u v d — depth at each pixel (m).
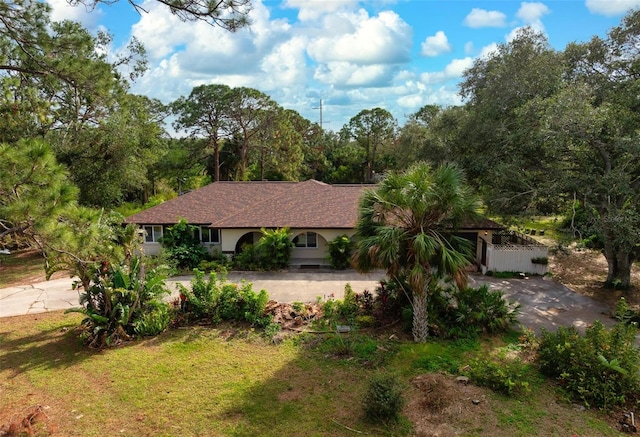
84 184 26.30
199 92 47.59
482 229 21.27
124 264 14.07
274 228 22.34
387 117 59.34
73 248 9.73
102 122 24.92
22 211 8.48
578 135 16.20
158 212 24.16
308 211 23.36
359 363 11.86
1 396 10.38
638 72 17.95
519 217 18.86
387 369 11.49
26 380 11.12
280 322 14.47
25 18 12.06
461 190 12.01
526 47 19.69
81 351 12.83
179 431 8.98
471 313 13.69
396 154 46.69
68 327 14.68
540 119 17.19
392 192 11.84
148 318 13.84
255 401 10.07
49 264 11.88
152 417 9.49
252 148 52.94
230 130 50.59
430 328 13.47
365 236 12.98
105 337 13.09
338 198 24.58
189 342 13.34
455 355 12.18
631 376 9.64
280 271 21.69
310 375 11.25
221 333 13.95
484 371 10.70
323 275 20.94
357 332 13.71
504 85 19.66
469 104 23.64
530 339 12.11
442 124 24.19
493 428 8.92
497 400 9.93
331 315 14.85
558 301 16.98
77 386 10.81
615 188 15.41
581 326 14.47
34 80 15.71
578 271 21.28
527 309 16.08
